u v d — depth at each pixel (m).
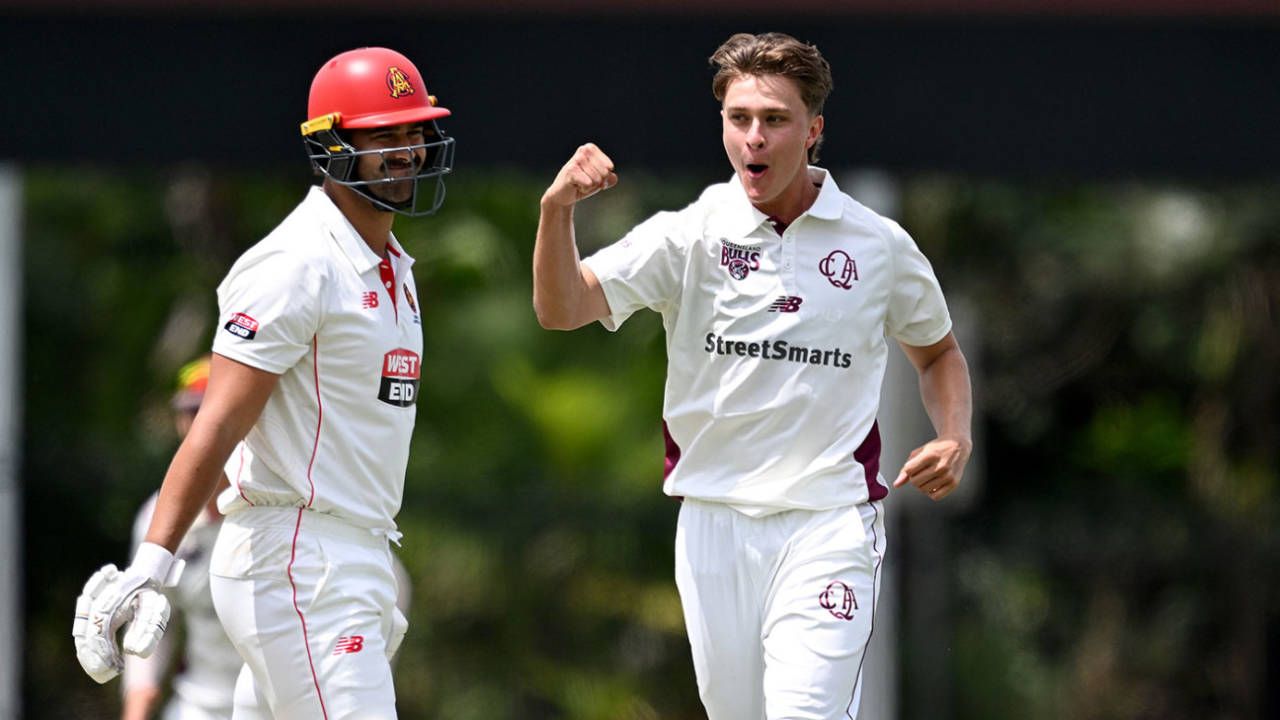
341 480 13.70
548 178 40.94
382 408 13.84
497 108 25.48
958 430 14.69
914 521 35.75
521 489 44.16
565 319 13.98
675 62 25.50
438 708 43.53
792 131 13.46
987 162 25.56
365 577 13.93
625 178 46.41
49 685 47.50
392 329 13.88
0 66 25.16
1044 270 48.06
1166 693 47.00
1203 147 25.58
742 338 14.02
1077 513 48.38
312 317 13.34
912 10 25.28
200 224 48.50
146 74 25.27
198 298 48.75
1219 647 46.91
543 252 13.51
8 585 32.62
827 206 14.10
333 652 13.61
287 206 48.72
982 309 48.22
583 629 44.28
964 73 25.42
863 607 14.14
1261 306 47.12
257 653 13.64
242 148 25.39
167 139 25.33
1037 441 50.00
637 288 14.16
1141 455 49.38
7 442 33.09
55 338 48.84
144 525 18.34
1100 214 47.12
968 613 46.06
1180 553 46.50
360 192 13.73
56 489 45.44
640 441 44.38
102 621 12.80
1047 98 25.50
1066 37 25.41
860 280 14.13
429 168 14.49
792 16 25.33
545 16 25.34
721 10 25.34
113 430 48.28
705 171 25.94
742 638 14.35
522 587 43.94
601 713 43.38
